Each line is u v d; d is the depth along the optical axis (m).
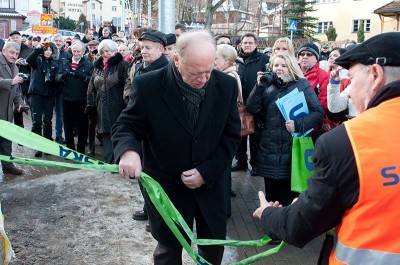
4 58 5.94
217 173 2.56
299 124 3.92
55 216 4.70
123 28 26.17
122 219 4.68
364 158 1.42
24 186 5.68
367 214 1.42
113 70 5.93
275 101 4.07
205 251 2.69
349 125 1.50
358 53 1.59
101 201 5.18
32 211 4.81
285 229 1.66
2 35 43.41
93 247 4.04
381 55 1.52
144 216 4.67
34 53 7.27
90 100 6.36
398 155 1.42
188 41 2.29
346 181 1.45
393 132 1.45
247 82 6.08
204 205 2.62
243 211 5.06
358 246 1.44
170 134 2.49
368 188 1.41
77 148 7.40
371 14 35.84
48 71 7.27
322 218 1.52
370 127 1.47
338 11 38.00
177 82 2.46
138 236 4.30
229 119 2.66
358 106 1.65
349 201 1.46
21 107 6.35
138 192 5.52
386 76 1.53
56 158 7.17
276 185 4.30
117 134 2.50
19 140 2.21
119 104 6.01
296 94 3.98
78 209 4.91
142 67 4.89
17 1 44.59
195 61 2.26
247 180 6.21
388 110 1.49
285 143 4.05
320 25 39.47
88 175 6.21
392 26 33.00
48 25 18.59
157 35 4.52
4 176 6.10
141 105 2.49
